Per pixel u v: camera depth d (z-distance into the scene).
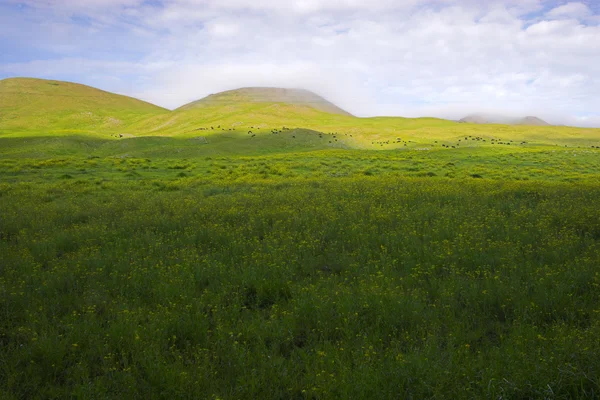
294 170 32.34
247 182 23.64
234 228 11.07
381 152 50.72
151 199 16.67
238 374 4.60
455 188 18.73
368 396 4.11
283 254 8.50
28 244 9.56
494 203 14.63
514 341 4.97
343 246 9.06
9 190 19.70
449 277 7.14
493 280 6.88
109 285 6.99
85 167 32.47
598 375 4.20
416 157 44.06
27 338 5.27
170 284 6.80
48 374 4.57
